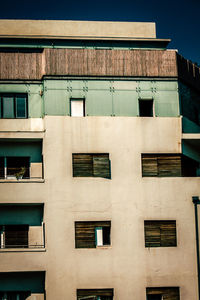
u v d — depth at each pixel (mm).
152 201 23156
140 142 23641
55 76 24000
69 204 22734
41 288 22750
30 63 24719
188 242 23000
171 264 22750
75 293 22141
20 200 22578
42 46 26453
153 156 23656
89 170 23156
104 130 23562
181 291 22609
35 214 23438
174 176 23625
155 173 23516
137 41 26906
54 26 27500
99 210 22812
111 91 24141
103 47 26750
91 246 22594
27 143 23953
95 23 27812
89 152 23297
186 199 23328
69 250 22375
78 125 23469
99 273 22344
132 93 24234
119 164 23344
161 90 24453
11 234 23281
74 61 24250
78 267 22297
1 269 22016
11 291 22703
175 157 23781
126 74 24359
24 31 27203
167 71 24656
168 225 23094
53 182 22844
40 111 24375
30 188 22703
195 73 26516
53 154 23094
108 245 22750
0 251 22125
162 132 23875
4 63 24578
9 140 23484
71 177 22953
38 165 23812
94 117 23609
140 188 23203
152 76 24500
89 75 24141
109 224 22812
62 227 22516
